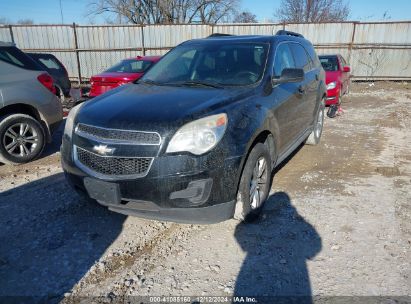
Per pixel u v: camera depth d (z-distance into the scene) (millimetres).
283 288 2617
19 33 17578
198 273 2799
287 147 4410
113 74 9859
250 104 3355
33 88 5301
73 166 3156
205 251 3080
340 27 17125
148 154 2803
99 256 3027
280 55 4359
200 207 2877
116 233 3377
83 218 3660
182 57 4398
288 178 4723
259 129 3275
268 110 3549
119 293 2588
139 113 3004
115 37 17594
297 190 4320
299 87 4574
